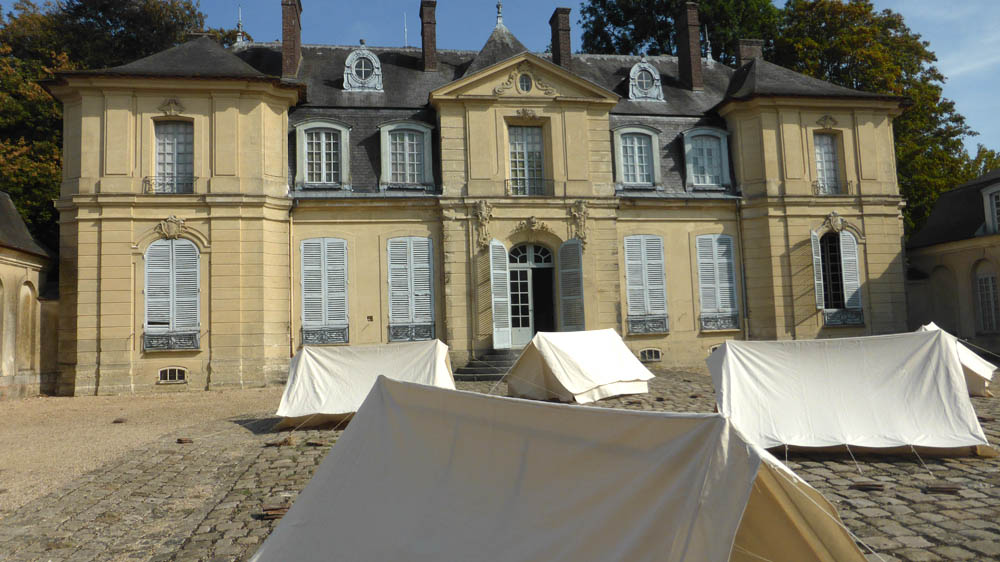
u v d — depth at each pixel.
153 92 19.27
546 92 21.81
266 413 14.13
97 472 8.94
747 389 9.61
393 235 20.92
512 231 21.27
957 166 30.53
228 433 11.77
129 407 15.59
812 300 22.06
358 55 22.52
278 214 20.06
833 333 22.16
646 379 15.77
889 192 23.02
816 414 9.32
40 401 16.97
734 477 3.23
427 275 20.97
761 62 24.17
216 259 19.11
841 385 9.51
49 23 29.80
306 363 12.52
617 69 26.17
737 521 3.10
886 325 22.52
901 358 9.56
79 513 7.14
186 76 19.03
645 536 3.31
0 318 16.83
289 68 21.72
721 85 25.92
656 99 24.41
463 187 21.14
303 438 11.16
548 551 3.61
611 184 22.00
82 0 30.81
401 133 21.42
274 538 4.55
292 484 8.20
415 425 4.67
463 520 4.04
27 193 24.58
